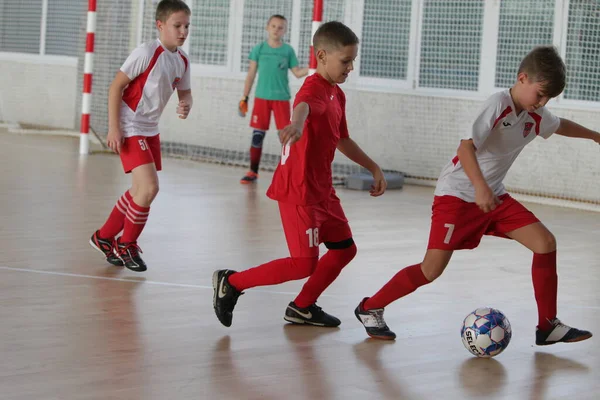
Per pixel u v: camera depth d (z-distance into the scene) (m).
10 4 15.02
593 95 10.47
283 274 4.32
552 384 3.86
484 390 3.73
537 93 3.94
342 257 4.53
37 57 14.91
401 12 11.73
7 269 5.47
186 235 6.95
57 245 6.25
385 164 12.05
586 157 10.51
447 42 11.48
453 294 5.52
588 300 5.57
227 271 4.43
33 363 3.75
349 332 4.55
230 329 4.48
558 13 10.58
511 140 4.12
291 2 12.36
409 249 6.93
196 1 13.24
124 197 5.67
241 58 12.96
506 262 6.65
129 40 13.02
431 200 9.96
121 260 5.71
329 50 4.20
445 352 4.27
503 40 11.09
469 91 11.40
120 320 4.53
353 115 11.57
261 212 8.26
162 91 5.60
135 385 3.55
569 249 7.45
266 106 10.23
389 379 3.81
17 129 14.50
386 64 11.93
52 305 4.73
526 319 4.98
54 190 8.63
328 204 4.43
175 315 4.68
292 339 4.36
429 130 11.68
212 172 11.14
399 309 5.07
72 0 14.13
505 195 4.31
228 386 3.60
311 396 3.54
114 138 5.47
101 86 13.13
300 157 4.22
